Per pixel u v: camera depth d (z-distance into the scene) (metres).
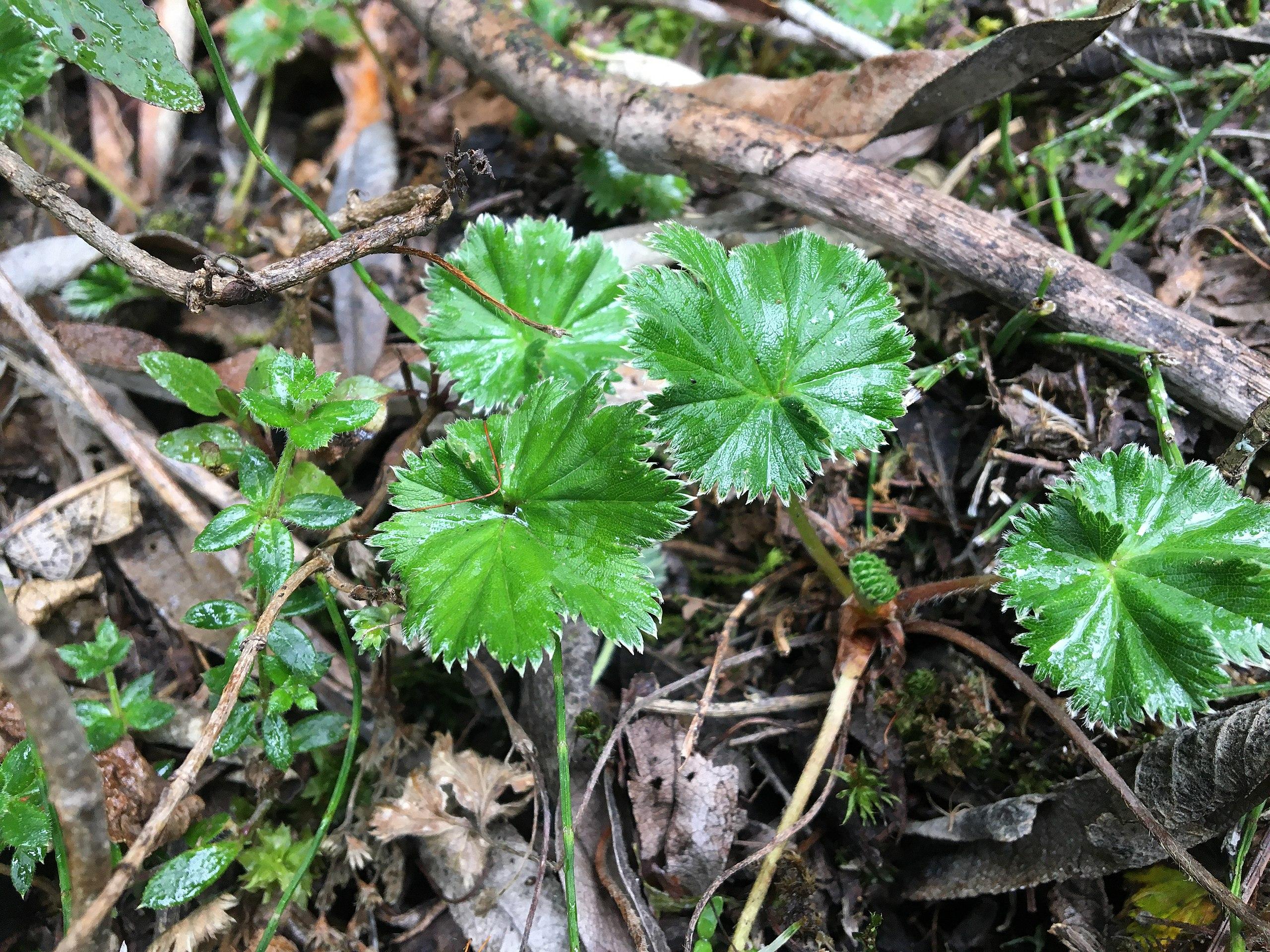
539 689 0.18
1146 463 0.15
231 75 0.28
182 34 0.27
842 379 0.16
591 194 0.24
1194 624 0.14
